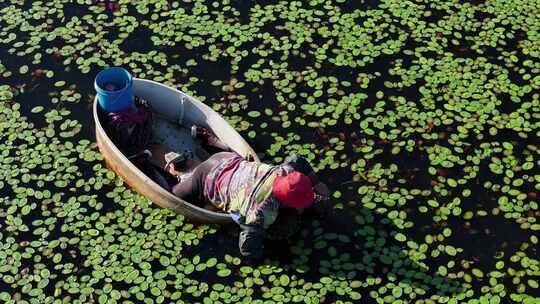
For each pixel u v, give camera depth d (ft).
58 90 24.62
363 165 22.70
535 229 21.30
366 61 25.61
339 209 21.66
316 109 24.11
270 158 22.80
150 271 20.29
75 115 23.90
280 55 25.75
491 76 25.17
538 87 24.85
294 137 23.36
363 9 27.30
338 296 19.88
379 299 19.79
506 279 20.24
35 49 25.85
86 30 26.45
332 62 25.55
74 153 22.84
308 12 27.17
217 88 24.71
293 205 18.97
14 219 21.38
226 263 20.52
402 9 27.30
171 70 25.22
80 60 25.49
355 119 23.88
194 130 22.26
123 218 21.34
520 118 23.94
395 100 24.41
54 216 21.45
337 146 23.15
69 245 20.83
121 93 21.12
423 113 24.03
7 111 23.95
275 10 27.25
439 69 25.36
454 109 24.16
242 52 25.80
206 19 26.86
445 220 21.48
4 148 22.98
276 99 24.40
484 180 22.41
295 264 20.52
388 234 21.15
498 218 21.57
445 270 20.38
